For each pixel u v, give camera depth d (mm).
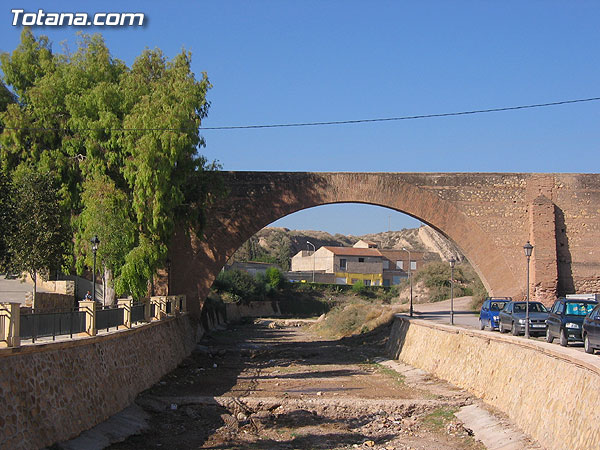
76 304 34656
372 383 26078
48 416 13969
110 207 26094
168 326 28984
